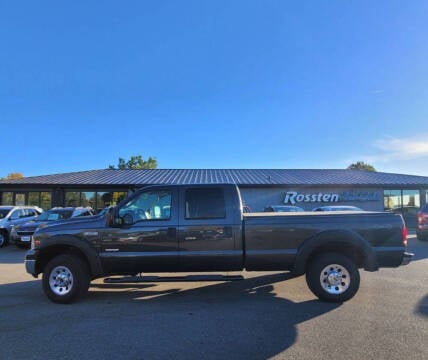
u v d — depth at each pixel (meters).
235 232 6.67
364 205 26.39
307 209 25.86
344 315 5.79
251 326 5.33
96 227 6.79
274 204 25.62
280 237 6.65
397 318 5.61
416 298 6.72
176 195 6.84
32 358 4.29
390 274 8.86
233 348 4.54
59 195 25.28
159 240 6.70
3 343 4.77
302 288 7.66
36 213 19.89
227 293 7.32
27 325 5.48
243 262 6.71
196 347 4.58
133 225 6.75
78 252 7.00
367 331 5.06
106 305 6.55
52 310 6.27
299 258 6.55
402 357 4.23
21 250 15.62
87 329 5.28
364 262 6.66
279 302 6.61
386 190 26.62
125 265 6.73
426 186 26.11
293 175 28.55
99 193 25.53
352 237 6.54
